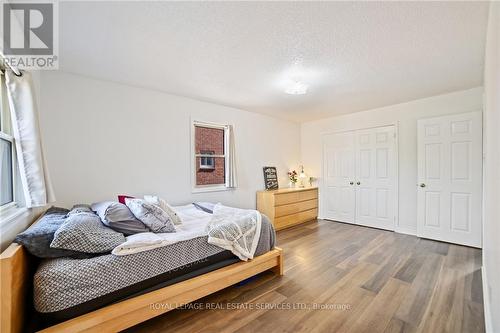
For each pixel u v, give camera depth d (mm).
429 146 3613
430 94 3486
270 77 2777
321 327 1673
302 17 1648
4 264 1145
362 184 4535
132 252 1583
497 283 1204
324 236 3869
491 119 1599
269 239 2496
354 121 4652
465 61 2359
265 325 1696
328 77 2779
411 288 2184
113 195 2895
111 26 1755
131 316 1530
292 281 2342
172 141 3434
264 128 4828
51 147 2500
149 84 3016
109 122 2877
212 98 3652
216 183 4078
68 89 2604
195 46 2059
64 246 1413
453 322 1711
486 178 2170
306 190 4945
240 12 1597
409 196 3918
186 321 1746
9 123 1750
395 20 1679
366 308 1891
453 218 3412
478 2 1487
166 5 1523
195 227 2256
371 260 2842
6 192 1682
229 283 2051
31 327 1344
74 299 1349
